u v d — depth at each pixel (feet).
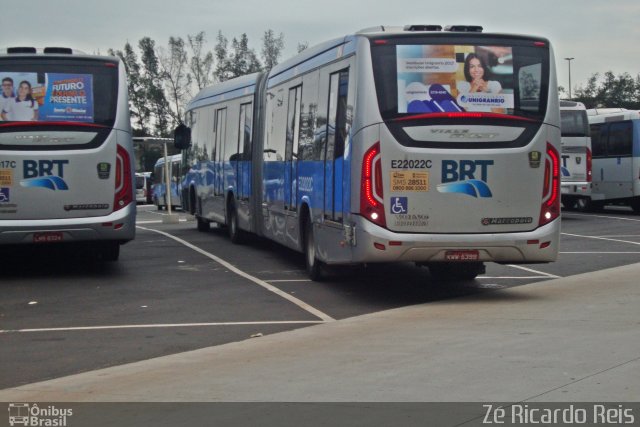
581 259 58.49
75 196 50.26
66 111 50.26
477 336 32.55
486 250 40.14
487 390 24.53
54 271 55.42
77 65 50.65
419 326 35.19
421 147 39.68
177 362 30.14
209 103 79.97
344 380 26.40
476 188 39.99
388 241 39.34
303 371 27.89
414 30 41.29
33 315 40.40
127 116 51.62
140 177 254.47
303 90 50.37
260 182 61.93
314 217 47.34
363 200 39.75
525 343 30.94
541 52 41.09
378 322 36.58
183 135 76.18
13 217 49.67
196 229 90.94
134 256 63.57
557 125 41.19
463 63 40.14
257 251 65.98
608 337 31.63
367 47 40.04
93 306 42.52
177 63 254.88
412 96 39.86
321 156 45.96
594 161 112.47
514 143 40.34
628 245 67.41
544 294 43.50
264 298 43.88
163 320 38.45
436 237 39.63
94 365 30.22
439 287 46.96
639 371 26.23
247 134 65.05
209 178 79.41
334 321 37.37
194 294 45.57
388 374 26.94
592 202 114.11
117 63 51.47
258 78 63.41
